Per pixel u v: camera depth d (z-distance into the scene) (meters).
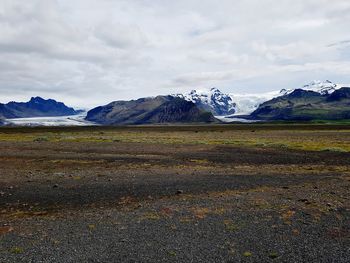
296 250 15.33
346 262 14.14
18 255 15.01
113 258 14.64
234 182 30.16
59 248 15.74
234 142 74.75
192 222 19.23
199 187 28.19
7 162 43.56
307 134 117.75
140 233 17.61
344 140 84.31
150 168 38.62
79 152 55.22
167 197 25.05
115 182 30.41
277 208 21.62
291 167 39.72
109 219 20.03
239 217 20.00
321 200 23.38
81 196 25.66
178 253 15.10
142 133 135.62
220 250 15.40
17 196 25.88
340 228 17.97
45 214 21.42
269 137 99.38
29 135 116.38
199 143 71.88
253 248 15.59
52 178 32.44
